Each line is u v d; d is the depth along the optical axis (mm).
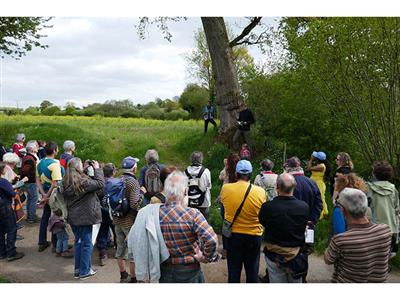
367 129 8898
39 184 6844
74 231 5676
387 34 8062
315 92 10188
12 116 28922
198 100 37031
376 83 8539
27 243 7223
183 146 15766
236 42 14398
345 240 3318
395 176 8695
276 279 3996
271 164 5984
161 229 3508
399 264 6109
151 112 40438
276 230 3941
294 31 10547
